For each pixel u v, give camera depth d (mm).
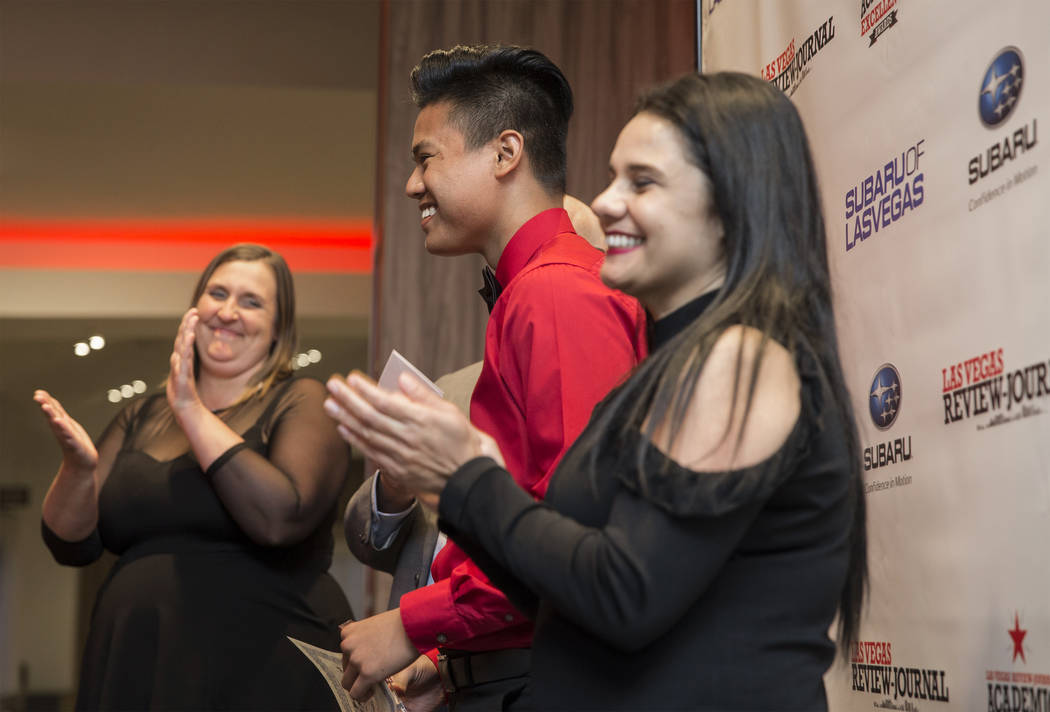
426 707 1790
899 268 1717
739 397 989
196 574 2156
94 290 8750
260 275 2447
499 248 1770
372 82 5188
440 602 1551
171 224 8516
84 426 11531
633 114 1191
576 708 1040
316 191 7738
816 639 1036
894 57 1757
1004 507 1441
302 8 4816
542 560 1005
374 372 3738
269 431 2303
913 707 1638
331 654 1732
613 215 1135
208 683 2094
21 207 8070
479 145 1755
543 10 3873
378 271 3787
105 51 4984
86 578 12109
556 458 1419
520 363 1488
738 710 995
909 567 1664
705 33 2527
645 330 1237
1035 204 1401
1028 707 1377
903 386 1697
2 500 11695
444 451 1077
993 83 1501
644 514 981
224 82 5184
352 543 1971
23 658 11617
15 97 6059
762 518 1026
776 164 1099
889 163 1759
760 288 1059
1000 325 1465
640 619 962
